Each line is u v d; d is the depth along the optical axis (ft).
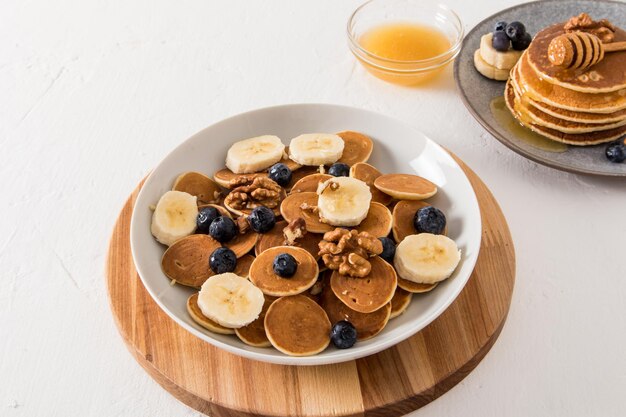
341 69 2.48
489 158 2.22
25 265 2.04
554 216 2.10
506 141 2.13
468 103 2.24
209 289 1.76
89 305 1.96
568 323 1.90
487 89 2.33
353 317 1.77
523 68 2.24
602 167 2.12
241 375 1.76
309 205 1.94
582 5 2.45
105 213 2.15
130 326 1.84
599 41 2.15
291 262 1.79
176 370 1.77
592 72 2.16
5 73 2.52
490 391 1.81
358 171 2.03
